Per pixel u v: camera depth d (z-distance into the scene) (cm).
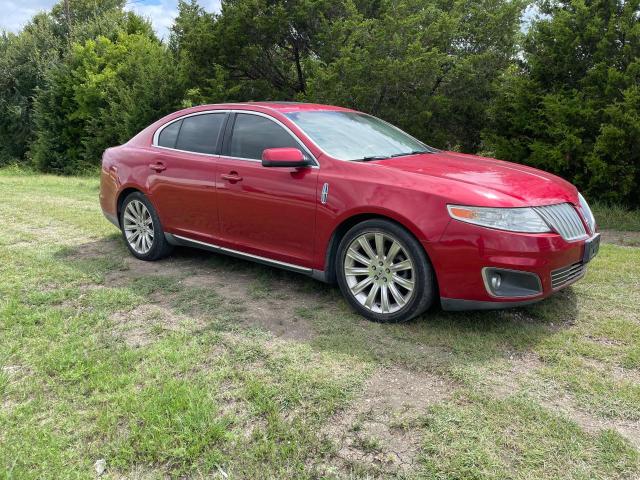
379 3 1182
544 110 815
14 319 383
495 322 369
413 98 1038
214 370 310
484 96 1081
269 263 441
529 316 380
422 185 351
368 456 235
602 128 713
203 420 257
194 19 1334
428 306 357
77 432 255
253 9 1201
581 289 435
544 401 274
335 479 222
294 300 422
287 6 1204
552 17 865
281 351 332
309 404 273
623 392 279
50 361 320
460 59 1092
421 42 1076
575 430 248
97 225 715
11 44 2259
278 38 1225
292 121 428
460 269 334
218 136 474
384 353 326
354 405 272
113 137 1662
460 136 1134
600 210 748
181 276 489
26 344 347
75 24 2366
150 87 1508
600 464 226
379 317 372
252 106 463
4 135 2222
